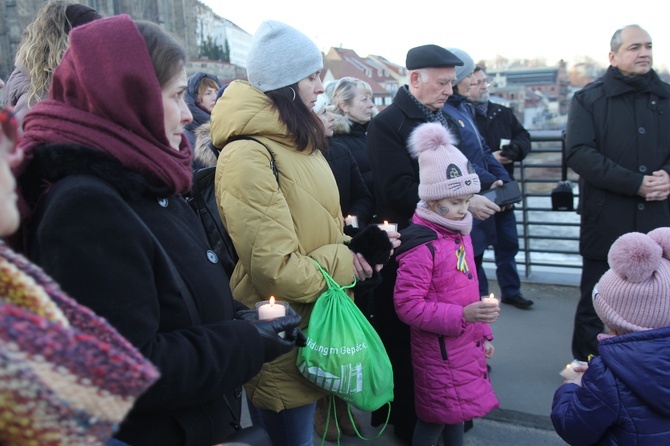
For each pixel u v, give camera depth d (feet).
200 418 4.45
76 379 2.17
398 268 8.34
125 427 4.12
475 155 11.14
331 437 9.89
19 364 2.03
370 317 9.89
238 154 6.41
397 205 9.98
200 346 4.15
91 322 2.65
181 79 4.66
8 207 2.51
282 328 5.08
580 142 11.02
